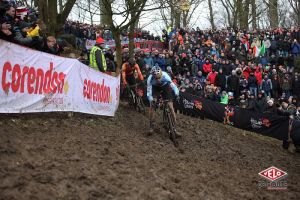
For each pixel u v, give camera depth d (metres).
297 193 7.22
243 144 10.53
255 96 15.21
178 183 5.96
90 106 8.30
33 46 6.95
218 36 21.27
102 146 6.55
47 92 6.90
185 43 20.12
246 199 6.21
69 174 5.03
